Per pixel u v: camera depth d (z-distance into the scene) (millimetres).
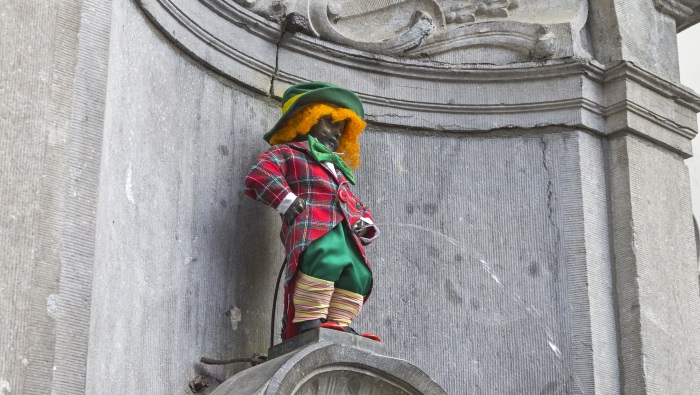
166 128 6602
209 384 6492
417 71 7770
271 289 7059
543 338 7297
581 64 7691
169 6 6703
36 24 5582
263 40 7391
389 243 7484
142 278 6168
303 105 6867
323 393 6043
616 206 7594
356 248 6633
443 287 7441
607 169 7699
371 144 7656
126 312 5973
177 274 6461
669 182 7848
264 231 7109
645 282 7414
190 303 6520
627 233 7496
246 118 7219
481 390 7238
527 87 7777
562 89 7727
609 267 7473
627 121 7680
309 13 7598
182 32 6840
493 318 7383
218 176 6918
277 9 7402
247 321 6840
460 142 7758
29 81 5488
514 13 8070
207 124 6938
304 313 6434
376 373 6129
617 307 7395
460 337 7340
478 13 7984
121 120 6137
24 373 5113
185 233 6594
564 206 7527
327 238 6512
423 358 7273
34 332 5188
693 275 7738
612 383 7207
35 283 5250
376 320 7297
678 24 8539
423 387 6180
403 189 7617
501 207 7605
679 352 7426
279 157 6676
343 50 7625
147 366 6105
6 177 5305
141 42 6469
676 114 8000
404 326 7324
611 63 7789
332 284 6480
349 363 6051
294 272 6461
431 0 7949
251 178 6586
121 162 6098
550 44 7695
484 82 7805
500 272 7469
